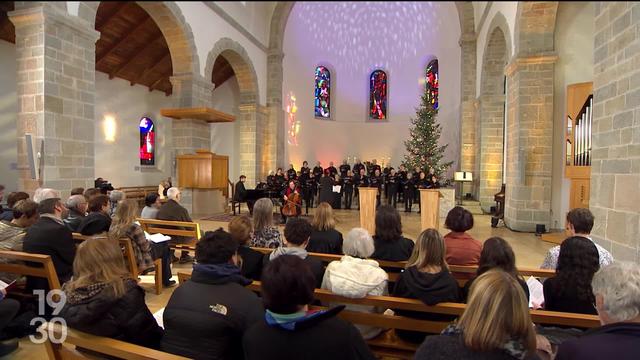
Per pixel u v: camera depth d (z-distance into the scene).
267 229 3.69
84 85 6.20
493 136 11.65
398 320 2.15
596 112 4.61
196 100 8.60
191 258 5.49
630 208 3.96
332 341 1.39
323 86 16.36
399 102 15.86
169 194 5.05
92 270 1.85
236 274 1.87
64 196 5.97
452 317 2.19
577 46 7.76
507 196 8.88
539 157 7.94
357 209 12.58
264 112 13.61
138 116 13.35
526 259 5.72
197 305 1.76
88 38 6.22
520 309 1.14
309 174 12.34
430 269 2.23
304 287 1.41
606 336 1.32
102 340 1.69
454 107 13.88
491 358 1.14
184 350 1.76
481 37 11.73
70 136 6.01
